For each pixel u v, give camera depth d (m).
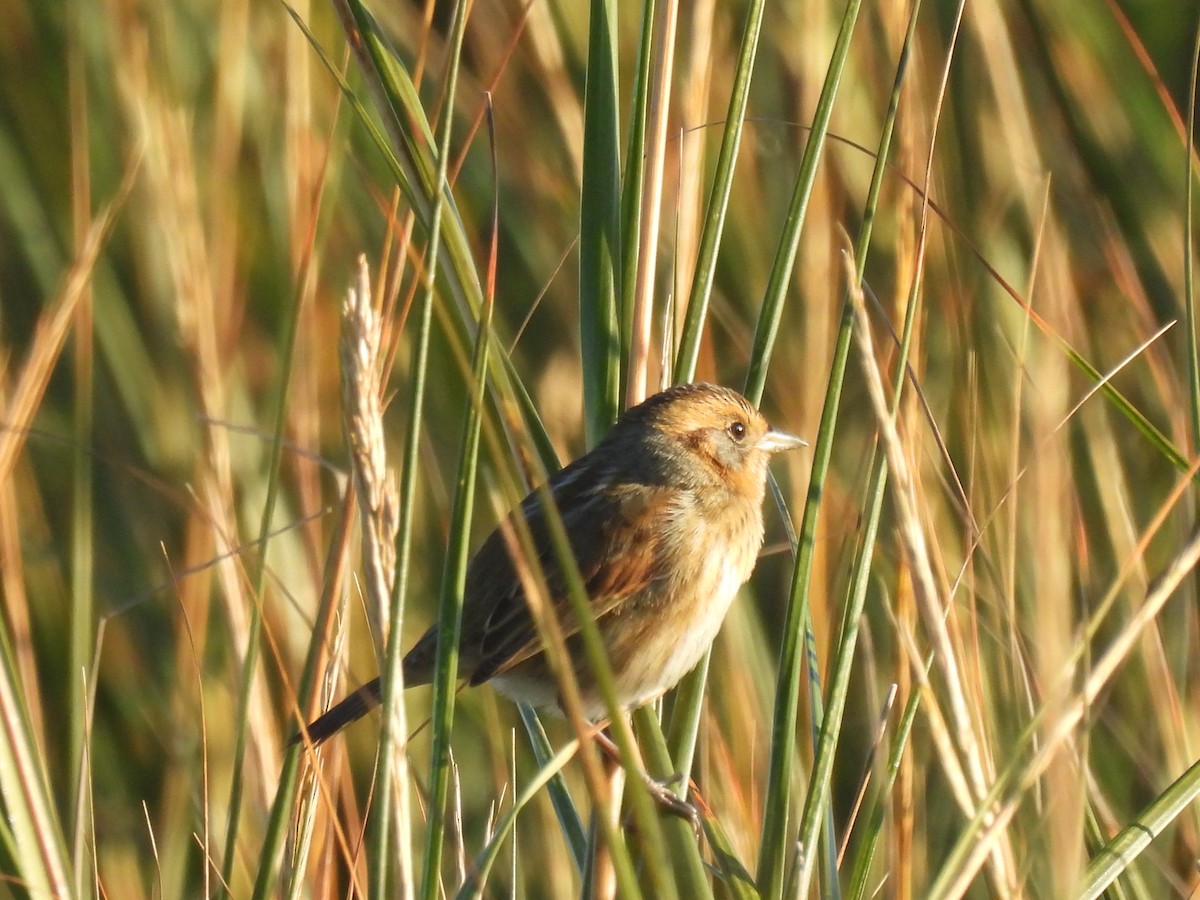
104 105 13.36
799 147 11.73
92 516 12.78
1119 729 10.12
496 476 10.12
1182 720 9.46
